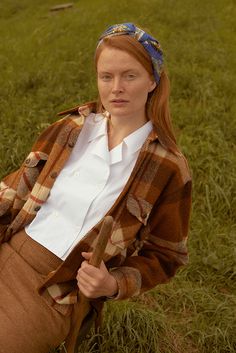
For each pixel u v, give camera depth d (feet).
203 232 12.67
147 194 5.84
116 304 9.72
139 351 9.14
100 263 5.44
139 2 32.07
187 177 6.01
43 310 6.31
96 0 36.65
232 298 10.71
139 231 6.16
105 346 9.02
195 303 10.58
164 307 10.52
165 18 28.94
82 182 6.15
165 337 9.49
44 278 6.41
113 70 5.54
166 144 5.91
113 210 5.84
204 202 13.84
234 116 18.04
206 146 15.96
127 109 5.69
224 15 30.27
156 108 5.93
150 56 5.56
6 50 25.36
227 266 11.64
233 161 15.37
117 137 6.11
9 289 6.47
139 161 5.84
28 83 20.25
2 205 6.93
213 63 22.59
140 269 6.12
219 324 9.88
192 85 20.03
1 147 15.23
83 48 23.95
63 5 37.81
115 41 5.47
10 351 6.22
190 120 17.69
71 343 6.59
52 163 6.39
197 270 11.57
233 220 13.61
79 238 6.15
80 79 20.58
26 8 40.06
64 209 6.27
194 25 27.78
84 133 6.39
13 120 17.44
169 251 6.30
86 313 6.86
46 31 28.09
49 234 6.35
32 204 6.47
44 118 17.24
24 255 6.53
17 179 6.97
